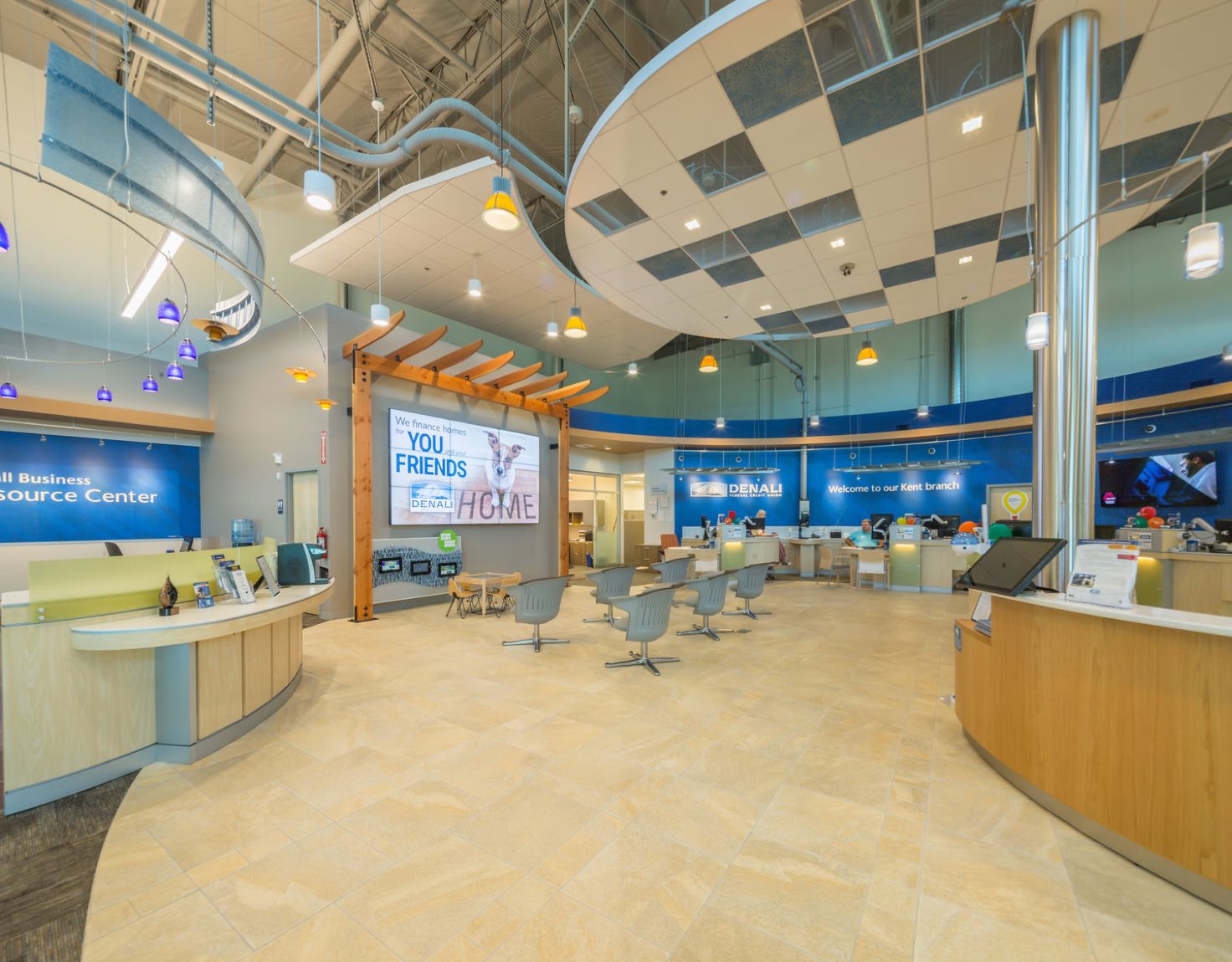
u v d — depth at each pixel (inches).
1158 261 389.4
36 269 295.6
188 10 235.6
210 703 121.3
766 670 185.8
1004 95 132.9
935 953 64.2
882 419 492.4
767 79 127.6
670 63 122.6
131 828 91.7
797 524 539.8
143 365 333.7
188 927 68.9
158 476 346.3
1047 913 70.9
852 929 68.1
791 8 109.7
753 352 600.4
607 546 605.3
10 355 285.0
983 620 131.4
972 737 121.6
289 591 157.4
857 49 120.7
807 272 232.1
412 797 101.4
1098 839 86.7
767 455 551.8
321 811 96.6
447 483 330.0
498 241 266.5
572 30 240.4
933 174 164.7
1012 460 446.6
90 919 70.4
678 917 70.4
